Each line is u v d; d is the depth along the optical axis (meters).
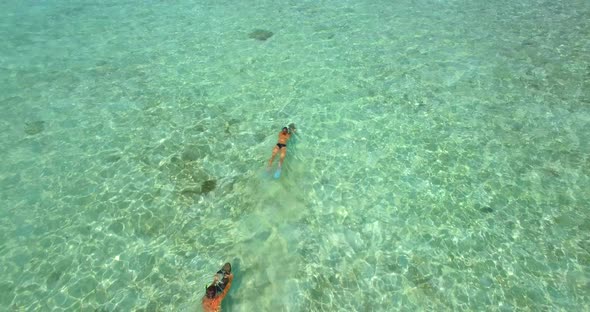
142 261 8.48
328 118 12.54
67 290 7.92
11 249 8.66
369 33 17.45
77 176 10.41
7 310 7.56
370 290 7.98
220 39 16.95
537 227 9.20
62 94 13.35
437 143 11.59
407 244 8.90
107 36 17.03
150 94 13.48
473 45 16.47
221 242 8.88
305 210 9.64
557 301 7.76
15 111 12.51
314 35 17.30
